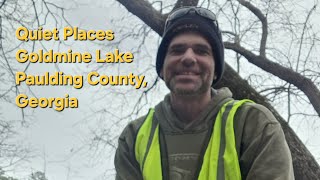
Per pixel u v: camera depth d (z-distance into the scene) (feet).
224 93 6.88
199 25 6.87
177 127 6.74
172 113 6.84
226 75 17.04
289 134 16.25
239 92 17.19
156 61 7.34
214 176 6.09
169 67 6.79
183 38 6.88
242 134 6.31
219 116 6.56
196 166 6.37
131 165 7.14
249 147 6.19
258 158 6.08
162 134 6.86
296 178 15.64
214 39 6.89
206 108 6.66
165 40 7.06
